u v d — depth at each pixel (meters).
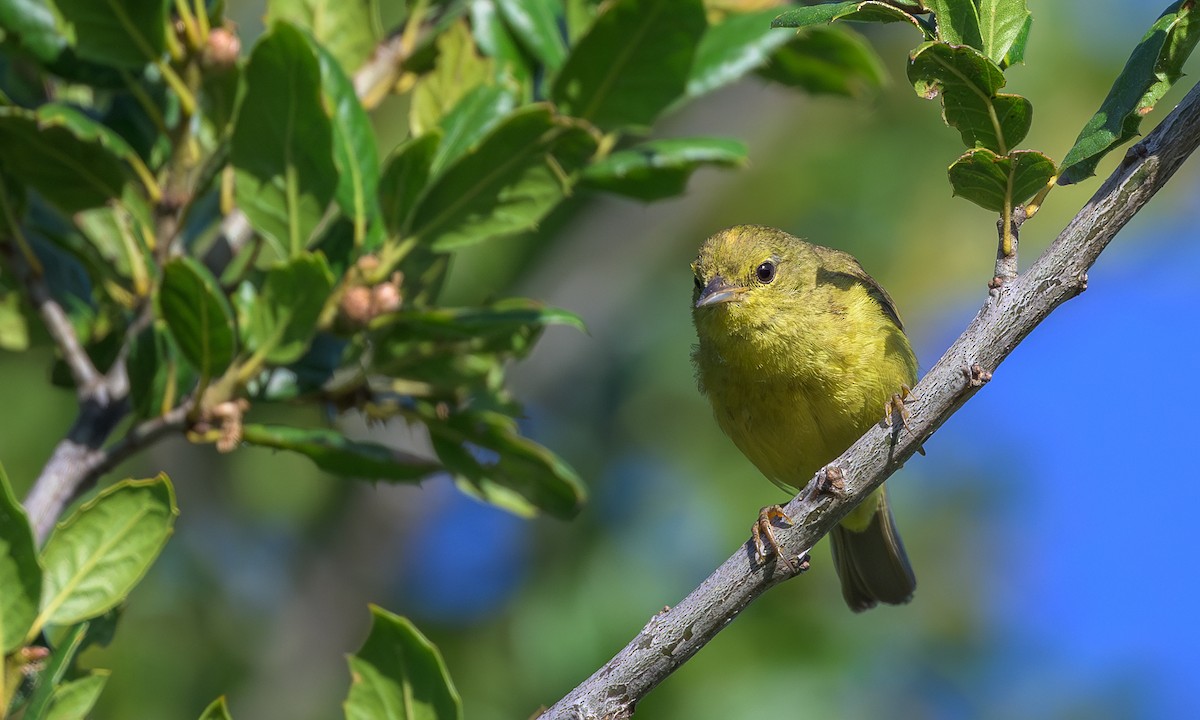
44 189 8.27
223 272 9.29
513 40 9.28
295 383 9.02
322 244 8.65
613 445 16.50
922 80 6.36
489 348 9.12
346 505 16.69
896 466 6.63
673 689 13.89
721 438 16.19
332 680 16.02
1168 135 6.27
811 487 6.79
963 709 15.16
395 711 6.90
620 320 17.34
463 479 9.22
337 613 16.20
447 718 6.85
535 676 14.96
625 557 15.38
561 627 15.06
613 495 15.93
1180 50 6.32
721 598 6.75
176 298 7.68
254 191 8.01
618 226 17.59
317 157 7.95
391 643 6.91
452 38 9.09
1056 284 6.35
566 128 8.30
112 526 7.07
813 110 17.58
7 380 15.58
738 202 17.56
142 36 8.20
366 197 8.31
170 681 14.98
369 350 9.24
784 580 6.74
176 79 8.38
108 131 8.11
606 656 14.93
